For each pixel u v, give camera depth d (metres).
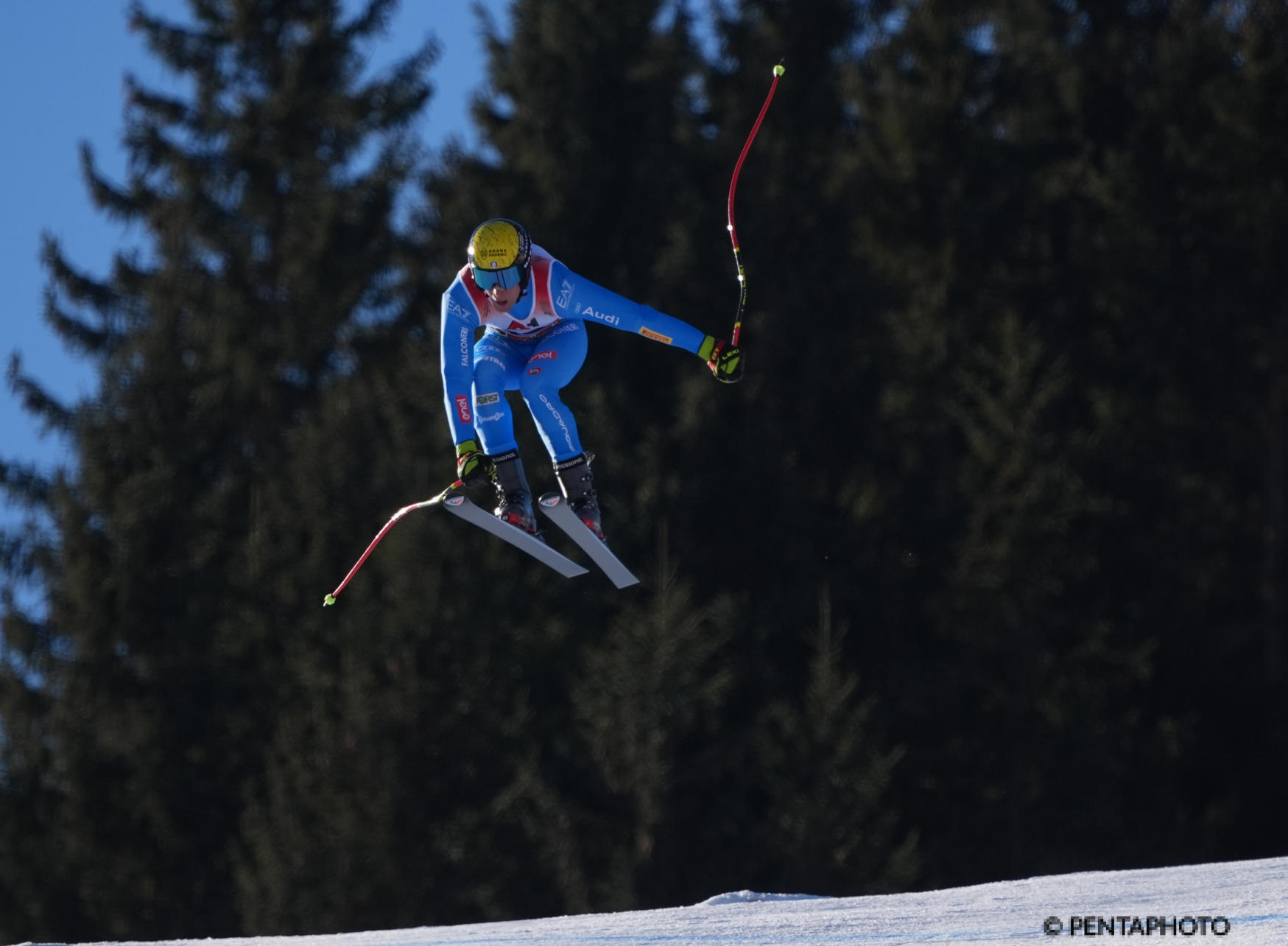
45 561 84.31
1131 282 103.25
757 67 103.75
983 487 88.94
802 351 89.69
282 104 108.12
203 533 83.69
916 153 101.75
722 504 85.50
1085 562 89.94
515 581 79.00
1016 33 115.69
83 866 78.31
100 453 84.38
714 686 73.12
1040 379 91.00
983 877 80.06
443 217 99.62
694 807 75.88
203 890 77.88
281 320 104.44
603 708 72.94
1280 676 96.25
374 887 70.50
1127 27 118.69
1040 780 81.06
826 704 72.94
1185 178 106.62
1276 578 99.56
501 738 74.81
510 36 105.81
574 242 92.81
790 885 70.62
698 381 84.00
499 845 73.31
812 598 83.88
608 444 82.12
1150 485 99.56
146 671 80.00
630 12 100.38
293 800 72.81
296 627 80.62
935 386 93.06
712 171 96.06
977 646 85.06
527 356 29.42
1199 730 93.94
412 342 94.00
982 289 102.44
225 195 109.12
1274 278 102.50
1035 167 107.19
